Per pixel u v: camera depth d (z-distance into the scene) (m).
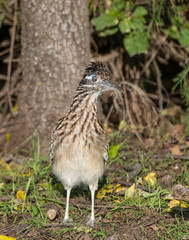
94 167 8.06
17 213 8.57
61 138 7.98
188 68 13.24
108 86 7.94
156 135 13.00
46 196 9.30
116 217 8.27
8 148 12.41
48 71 11.44
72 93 11.50
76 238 7.59
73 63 11.41
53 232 7.80
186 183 9.71
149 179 9.57
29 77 11.69
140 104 13.77
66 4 11.10
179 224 7.85
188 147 11.95
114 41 14.01
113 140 12.41
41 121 11.70
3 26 16.36
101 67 8.05
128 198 8.91
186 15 14.02
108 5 13.30
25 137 11.94
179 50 14.70
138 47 12.82
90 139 7.93
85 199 9.28
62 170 8.13
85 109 7.93
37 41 11.34
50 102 11.57
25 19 11.48
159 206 8.37
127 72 14.25
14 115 13.05
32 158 11.27
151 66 14.61
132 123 12.86
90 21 13.70
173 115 14.70
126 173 10.20
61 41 11.27
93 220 8.12
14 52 14.62
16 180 10.16
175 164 10.85
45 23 11.18
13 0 14.28
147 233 7.66
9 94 13.24
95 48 13.88
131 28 12.64
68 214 8.49
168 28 13.74
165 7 13.58
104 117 13.25
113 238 7.46
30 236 7.72
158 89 14.48
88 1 13.52
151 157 11.21
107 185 9.73
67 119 7.99
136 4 13.29
